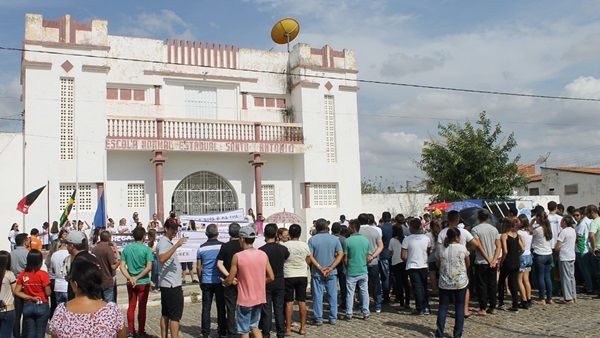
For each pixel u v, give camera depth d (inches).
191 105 1050.7
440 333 361.4
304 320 391.9
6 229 855.7
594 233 494.9
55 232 740.0
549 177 1574.8
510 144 1098.7
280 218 860.0
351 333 390.9
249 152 1023.6
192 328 431.2
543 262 471.8
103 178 903.1
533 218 517.0
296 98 1097.4
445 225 485.4
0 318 306.8
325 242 418.3
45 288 325.4
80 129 894.4
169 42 1032.8
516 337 361.1
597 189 1461.6
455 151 1103.0
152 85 1013.2
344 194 1095.6
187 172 1007.6
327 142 1098.7
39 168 866.1
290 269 390.0
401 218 509.4
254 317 316.2
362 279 435.8
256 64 1101.1
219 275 375.9
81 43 903.1
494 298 433.4
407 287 478.9
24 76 896.3
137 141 927.0
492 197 1082.7
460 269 354.0
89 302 166.7
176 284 356.5
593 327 382.0
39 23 881.5
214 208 1034.7
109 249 382.0
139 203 962.1
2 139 873.5
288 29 1132.5
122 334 169.2
